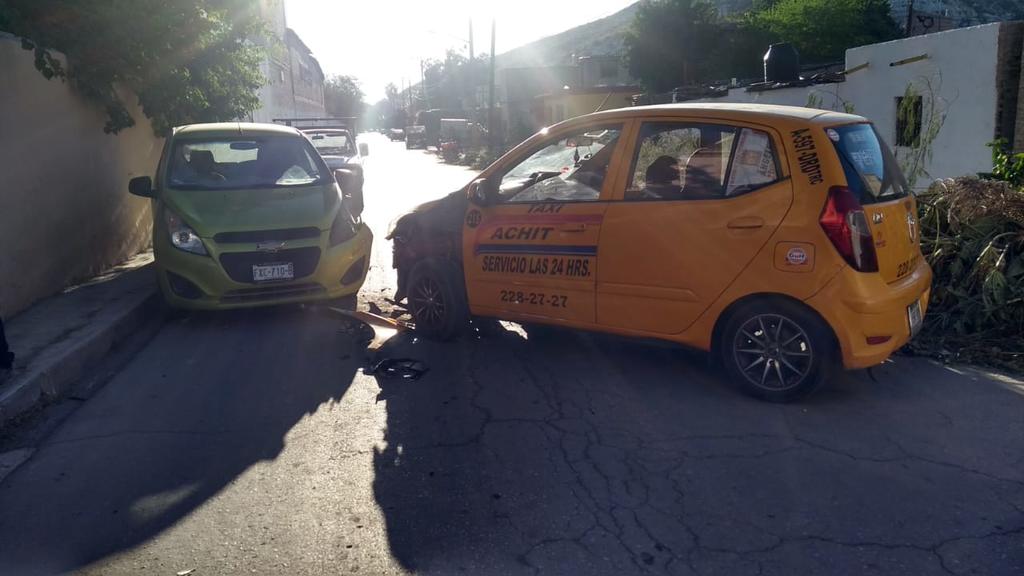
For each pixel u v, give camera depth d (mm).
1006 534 3664
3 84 7633
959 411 5070
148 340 7254
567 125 5984
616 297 5605
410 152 54156
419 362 6258
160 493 4223
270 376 6105
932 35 13672
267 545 3701
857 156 5059
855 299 4789
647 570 3445
